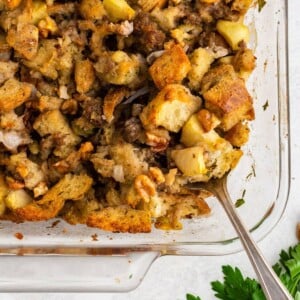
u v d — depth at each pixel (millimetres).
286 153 527
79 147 496
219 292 562
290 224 594
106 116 483
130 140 485
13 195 494
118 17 490
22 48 483
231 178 525
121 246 512
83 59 494
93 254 509
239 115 486
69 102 490
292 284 578
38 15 491
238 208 528
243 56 493
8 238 510
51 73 491
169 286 584
